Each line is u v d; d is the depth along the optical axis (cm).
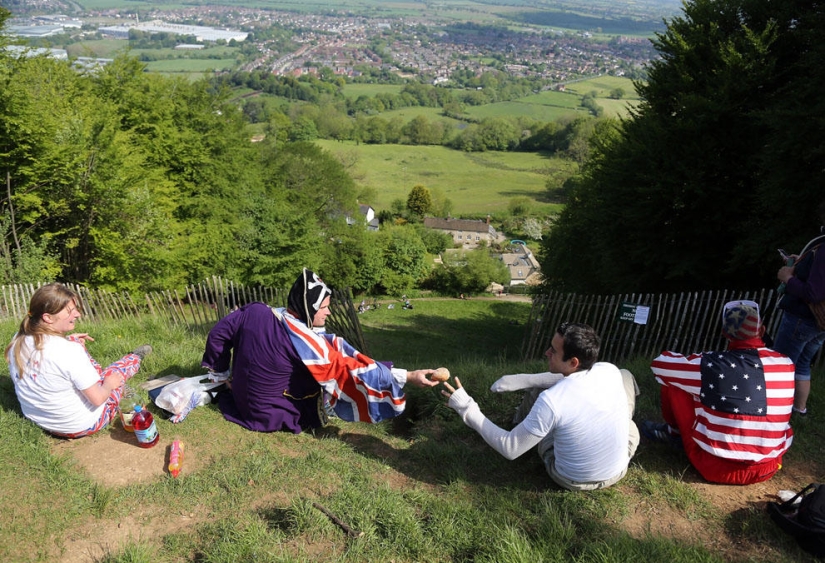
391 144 17275
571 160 12044
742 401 404
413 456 468
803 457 472
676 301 910
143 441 433
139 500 388
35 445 426
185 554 349
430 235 8738
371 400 441
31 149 2081
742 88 1541
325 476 427
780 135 1360
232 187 3481
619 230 1847
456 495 418
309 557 349
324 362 439
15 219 2181
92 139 2256
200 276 3131
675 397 435
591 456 396
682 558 354
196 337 797
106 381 434
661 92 1881
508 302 5806
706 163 1590
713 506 408
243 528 368
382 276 5969
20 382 417
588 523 387
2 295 1116
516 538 362
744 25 1669
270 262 3459
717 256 1688
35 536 351
